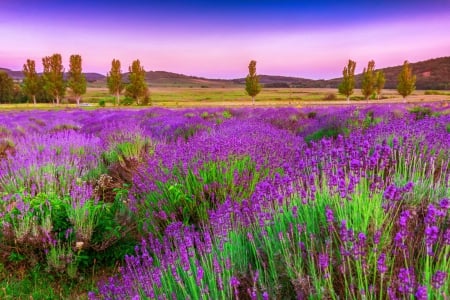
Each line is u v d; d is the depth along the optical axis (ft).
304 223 8.80
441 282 5.43
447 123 24.38
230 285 7.39
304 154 15.39
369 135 17.99
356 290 6.91
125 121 50.39
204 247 9.89
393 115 36.78
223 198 14.33
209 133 30.35
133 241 14.07
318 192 10.52
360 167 9.87
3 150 28.76
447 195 9.89
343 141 15.16
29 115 75.66
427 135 17.35
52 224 13.56
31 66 236.63
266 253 9.09
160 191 15.39
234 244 9.64
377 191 9.48
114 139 30.83
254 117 52.85
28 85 235.20
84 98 371.35
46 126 51.19
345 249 6.95
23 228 12.66
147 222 14.03
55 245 12.84
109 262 13.35
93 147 27.86
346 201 8.95
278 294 7.41
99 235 13.48
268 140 22.65
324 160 12.75
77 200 14.93
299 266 7.45
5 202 14.46
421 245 7.68
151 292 8.32
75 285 11.99
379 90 292.61
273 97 404.98
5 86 289.94
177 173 16.15
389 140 17.71
